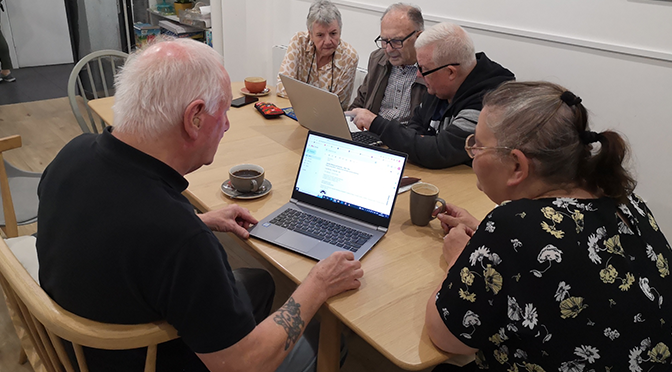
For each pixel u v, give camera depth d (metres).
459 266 0.92
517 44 2.52
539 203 0.89
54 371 1.10
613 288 0.84
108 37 4.13
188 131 0.88
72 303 0.87
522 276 0.84
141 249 0.81
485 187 1.00
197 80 0.86
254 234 1.26
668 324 0.88
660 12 2.01
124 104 0.85
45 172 0.97
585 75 2.31
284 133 1.99
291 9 3.80
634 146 2.25
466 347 0.93
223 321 0.83
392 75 2.48
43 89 4.70
